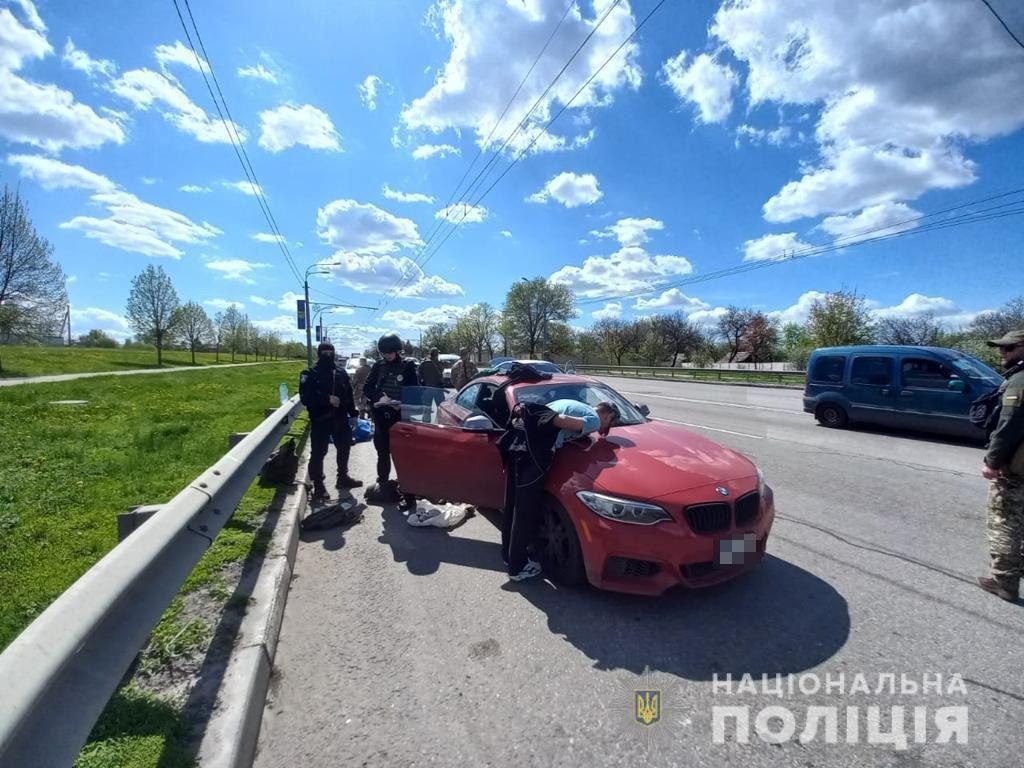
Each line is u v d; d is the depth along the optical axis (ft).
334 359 19.49
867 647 9.07
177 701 7.34
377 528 16.08
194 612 9.82
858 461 24.03
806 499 17.81
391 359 19.49
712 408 47.60
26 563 11.38
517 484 11.71
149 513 10.16
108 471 19.61
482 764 6.68
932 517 15.85
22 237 92.58
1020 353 10.68
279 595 10.70
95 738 6.55
